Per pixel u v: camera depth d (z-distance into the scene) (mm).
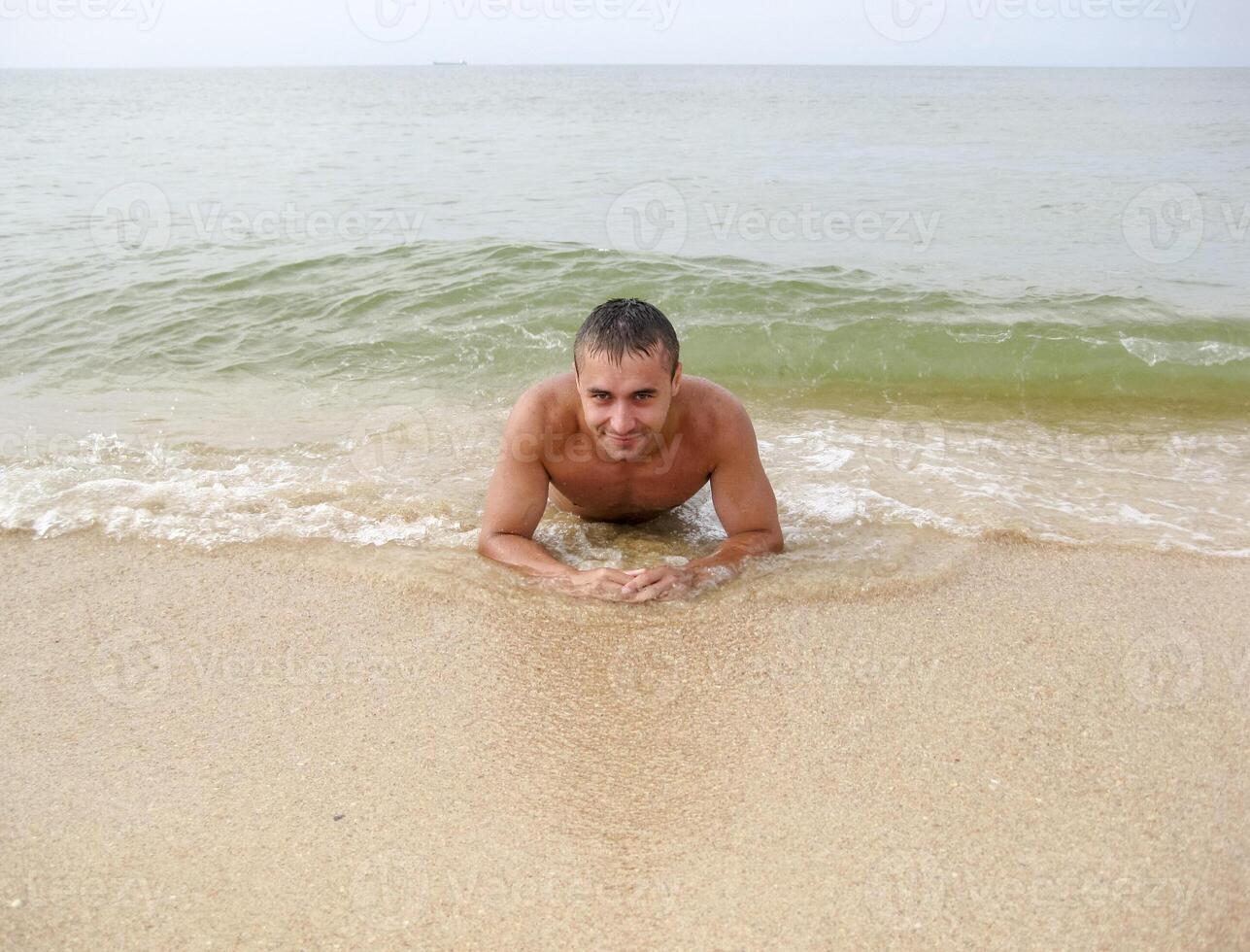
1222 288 6914
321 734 2215
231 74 160250
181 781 2061
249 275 7031
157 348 5617
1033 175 13586
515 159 15805
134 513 3385
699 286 6562
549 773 2070
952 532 3244
